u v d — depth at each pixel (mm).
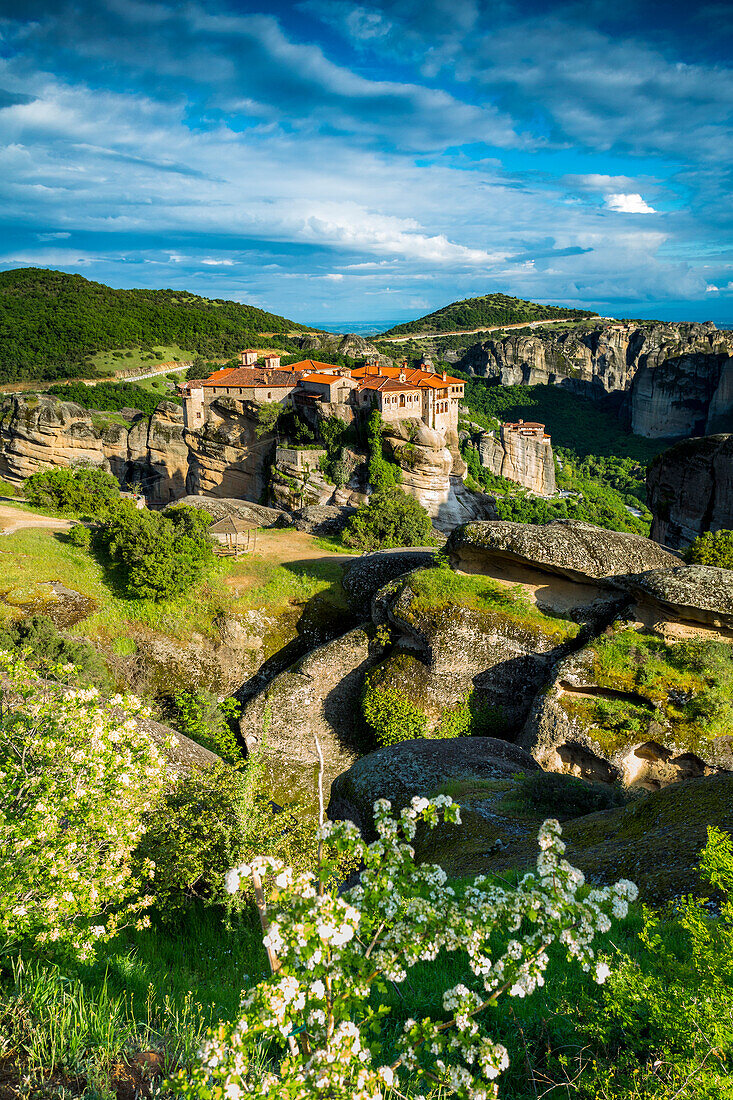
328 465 82188
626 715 24891
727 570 26922
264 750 31438
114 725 9820
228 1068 3684
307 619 39000
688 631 27016
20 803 8789
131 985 7508
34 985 6359
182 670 35688
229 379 94625
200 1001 7379
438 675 30094
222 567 41625
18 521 45969
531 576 31625
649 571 27703
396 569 41125
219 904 11328
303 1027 4027
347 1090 3754
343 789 19734
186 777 14352
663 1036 5312
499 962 4461
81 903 7898
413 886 4527
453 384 88562
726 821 10625
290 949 3979
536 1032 6445
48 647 31516
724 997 5055
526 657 29781
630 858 10711
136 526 39719
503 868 12133
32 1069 4969
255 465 90688
